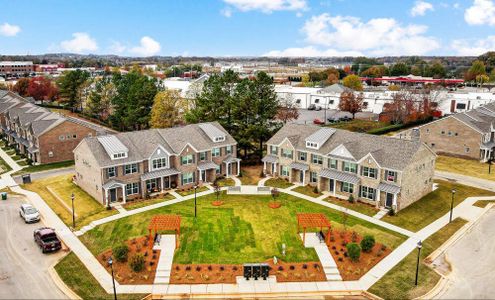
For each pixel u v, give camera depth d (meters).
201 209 48.75
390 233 42.34
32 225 44.66
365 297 31.83
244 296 31.78
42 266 35.94
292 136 60.00
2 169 68.44
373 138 53.69
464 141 72.31
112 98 101.81
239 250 38.50
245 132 66.56
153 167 54.56
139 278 33.88
